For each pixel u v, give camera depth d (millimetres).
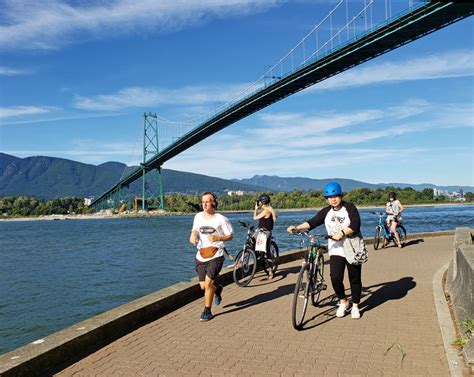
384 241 13305
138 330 5352
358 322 5531
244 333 5184
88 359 4422
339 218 5609
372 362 4211
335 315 5871
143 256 28234
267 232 8484
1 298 15852
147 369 4148
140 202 140000
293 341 4863
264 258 8555
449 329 5008
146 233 53562
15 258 29344
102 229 68250
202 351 4598
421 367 4066
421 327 5250
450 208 120750
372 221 59281
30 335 11438
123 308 5637
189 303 6758
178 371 4090
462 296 5398
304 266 5516
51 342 4410
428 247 13203
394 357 4320
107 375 4035
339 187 5613
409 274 8688
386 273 8875
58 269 23344
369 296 6918
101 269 22812
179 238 44312
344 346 4664
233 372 4043
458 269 6254
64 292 16828
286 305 6500
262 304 6598
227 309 6359
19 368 3879
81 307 14359
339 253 5695
